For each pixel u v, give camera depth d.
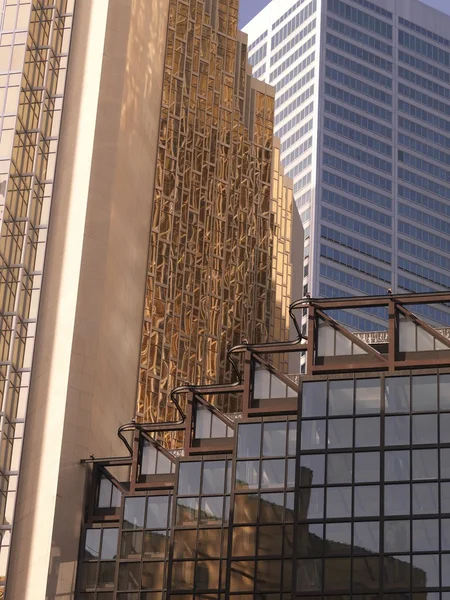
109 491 113.88
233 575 96.44
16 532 112.19
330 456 94.12
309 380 97.44
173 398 110.88
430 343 97.44
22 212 124.00
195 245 175.75
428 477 91.50
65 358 118.75
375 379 96.00
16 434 115.50
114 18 136.88
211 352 173.00
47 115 129.88
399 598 88.31
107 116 132.00
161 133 174.50
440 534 89.44
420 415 93.75
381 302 99.56
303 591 90.38
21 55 129.12
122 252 133.62
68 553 111.00
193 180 178.62
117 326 130.38
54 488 112.81
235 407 171.62
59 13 134.88
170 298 167.62
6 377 116.69
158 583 105.94
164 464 111.12
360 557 90.25
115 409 127.56
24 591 109.62
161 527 108.06
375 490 92.12
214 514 103.00
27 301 121.19
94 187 127.69
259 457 100.12
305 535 92.06
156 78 152.75
